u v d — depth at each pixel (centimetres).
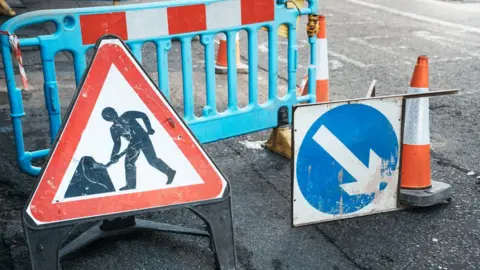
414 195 393
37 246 286
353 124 368
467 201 414
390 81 708
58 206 288
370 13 1160
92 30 374
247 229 377
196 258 345
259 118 461
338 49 870
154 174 303
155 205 302
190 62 418
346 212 383
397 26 1033
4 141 519
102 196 295
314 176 368
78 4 1244
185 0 402
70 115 294
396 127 379
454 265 339
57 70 746
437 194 398
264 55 838
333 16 1128
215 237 316
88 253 347
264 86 696
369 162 379
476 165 477
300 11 456
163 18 394
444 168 470
